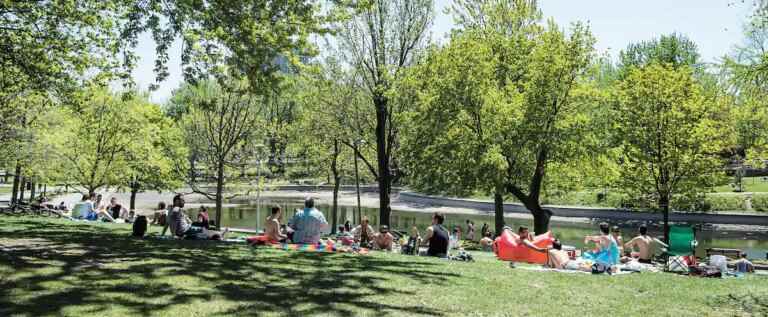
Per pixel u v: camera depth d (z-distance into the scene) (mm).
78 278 7801
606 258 13891
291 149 38500
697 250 31484
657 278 11961
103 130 31469
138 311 6305
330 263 11000
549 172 29984
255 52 12508
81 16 14719
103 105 30906
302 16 12875
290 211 58344
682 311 8398
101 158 31891
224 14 12406
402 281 9305
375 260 12047
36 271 8070
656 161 28656
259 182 30562
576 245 33094
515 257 15500
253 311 6633
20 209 27172
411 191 71688
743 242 34781
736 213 42656
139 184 38719
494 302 8133
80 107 17844
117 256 9977
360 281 9039
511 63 28594
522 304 8156
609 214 47656
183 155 35500
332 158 36969
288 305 7074
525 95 25562
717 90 10688
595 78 27672
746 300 9391
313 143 35188
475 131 26406
